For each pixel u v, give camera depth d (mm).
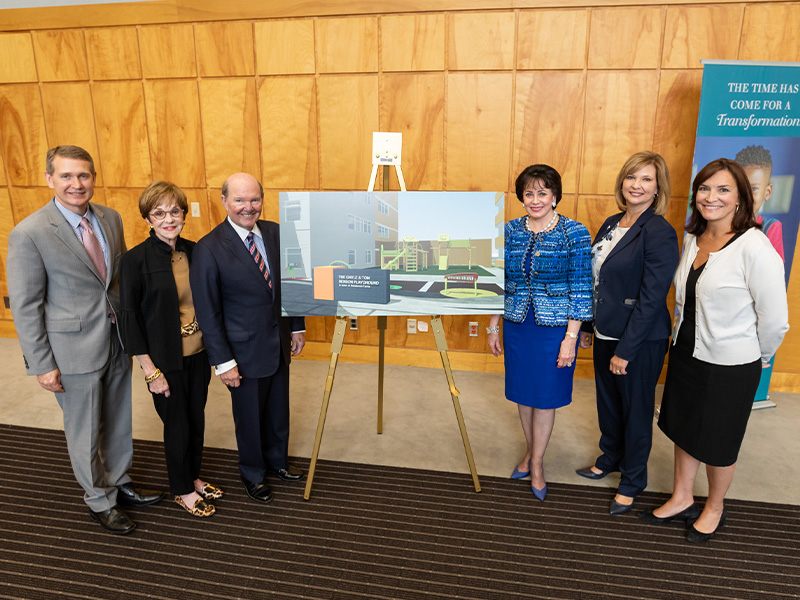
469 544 2164
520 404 2436
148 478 2625
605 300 2295
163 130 4172
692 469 2219
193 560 2072
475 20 3592
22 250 1941
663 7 3371
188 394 2271
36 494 2480
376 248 2283
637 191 2166
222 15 3855
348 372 4051
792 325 3639
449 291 2334
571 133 3660
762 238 1907
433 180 3908
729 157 3209
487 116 3730
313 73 3857
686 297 2105
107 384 2236
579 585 1948
